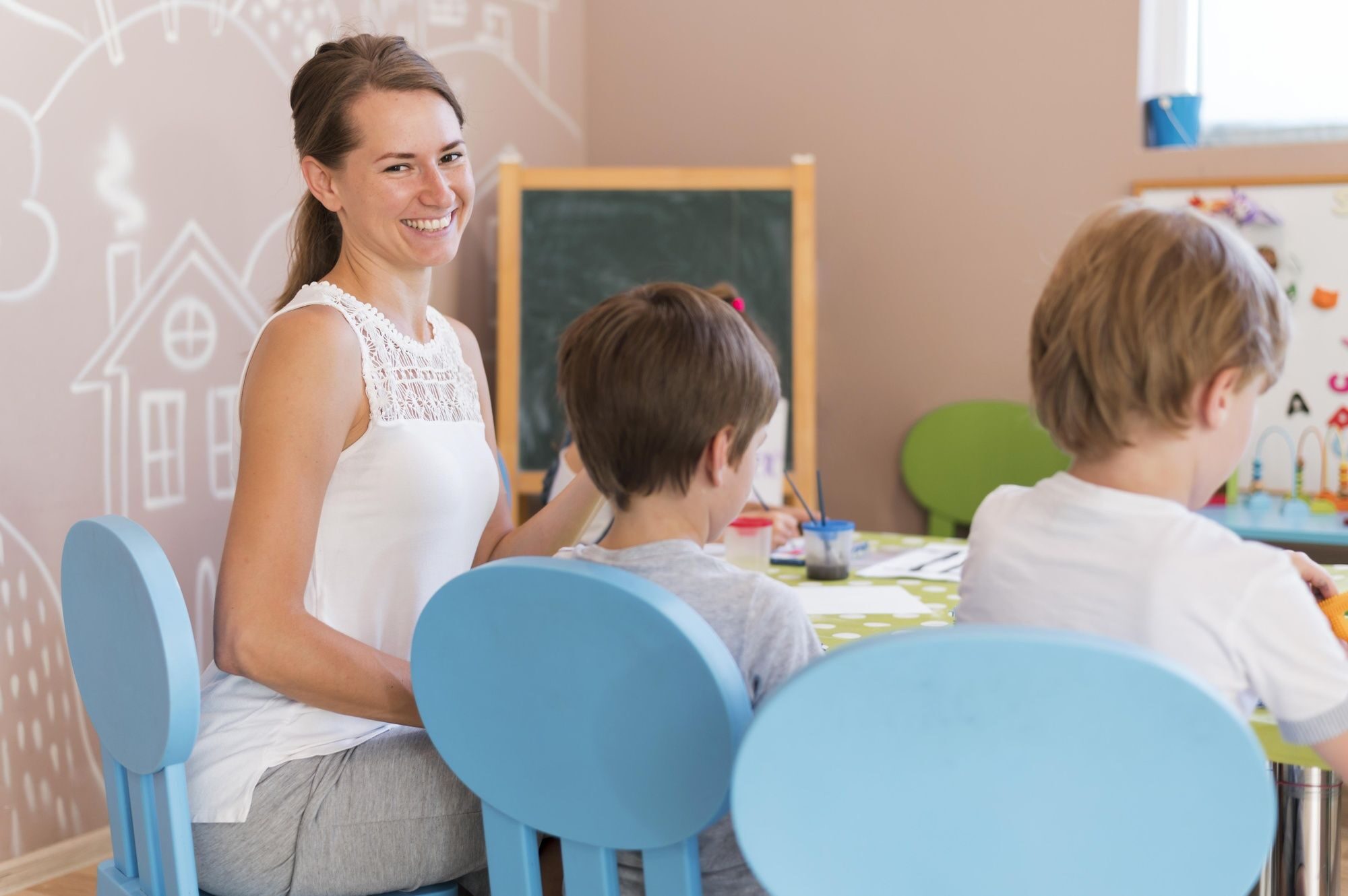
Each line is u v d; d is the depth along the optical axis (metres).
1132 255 0.89
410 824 1.17
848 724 0.68
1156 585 0.87
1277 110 3.02
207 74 2.47
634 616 0.80
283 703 1.22
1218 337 0.86
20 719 2.18
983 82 3.17
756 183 3.20
